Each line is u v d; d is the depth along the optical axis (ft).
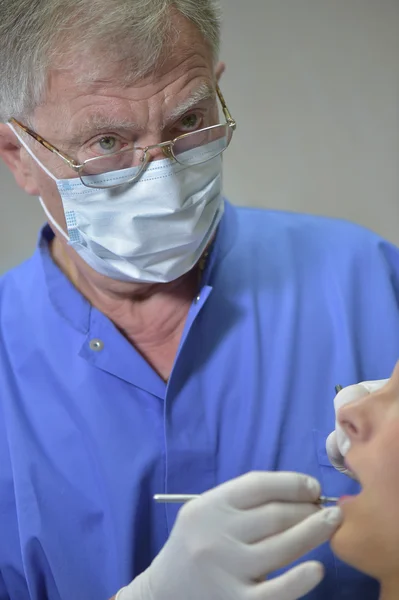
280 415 3.11
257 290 3.41
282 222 3.76
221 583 2.31
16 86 2.66
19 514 2.97
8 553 3.06
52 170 2.83
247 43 5.05
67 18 2.46
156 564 2.46
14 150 3.07
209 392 3.15
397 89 5.16
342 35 5.04
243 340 3.25
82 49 2.46
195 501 2.40
